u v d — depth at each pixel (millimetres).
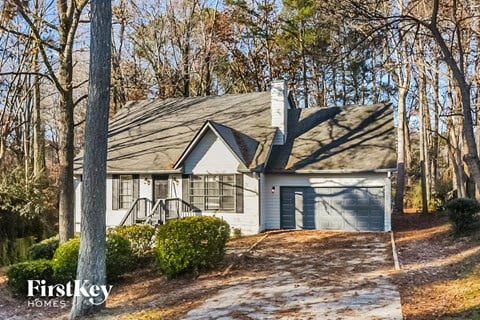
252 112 22266
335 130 20859
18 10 12914
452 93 22391
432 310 7312
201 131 18844
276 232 18609
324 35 25109
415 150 39250
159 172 19422
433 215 21594
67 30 13875
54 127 36656
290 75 34531
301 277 10508
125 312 8734
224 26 33094
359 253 13406
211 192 19219
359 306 7781
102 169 8805
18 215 17844
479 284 8570
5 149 25016
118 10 25047
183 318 7824
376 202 18391
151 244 13562
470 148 7469
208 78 33469
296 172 19000
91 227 8734
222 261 12789
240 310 8008
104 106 8836
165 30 32500
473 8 12000
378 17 8609
